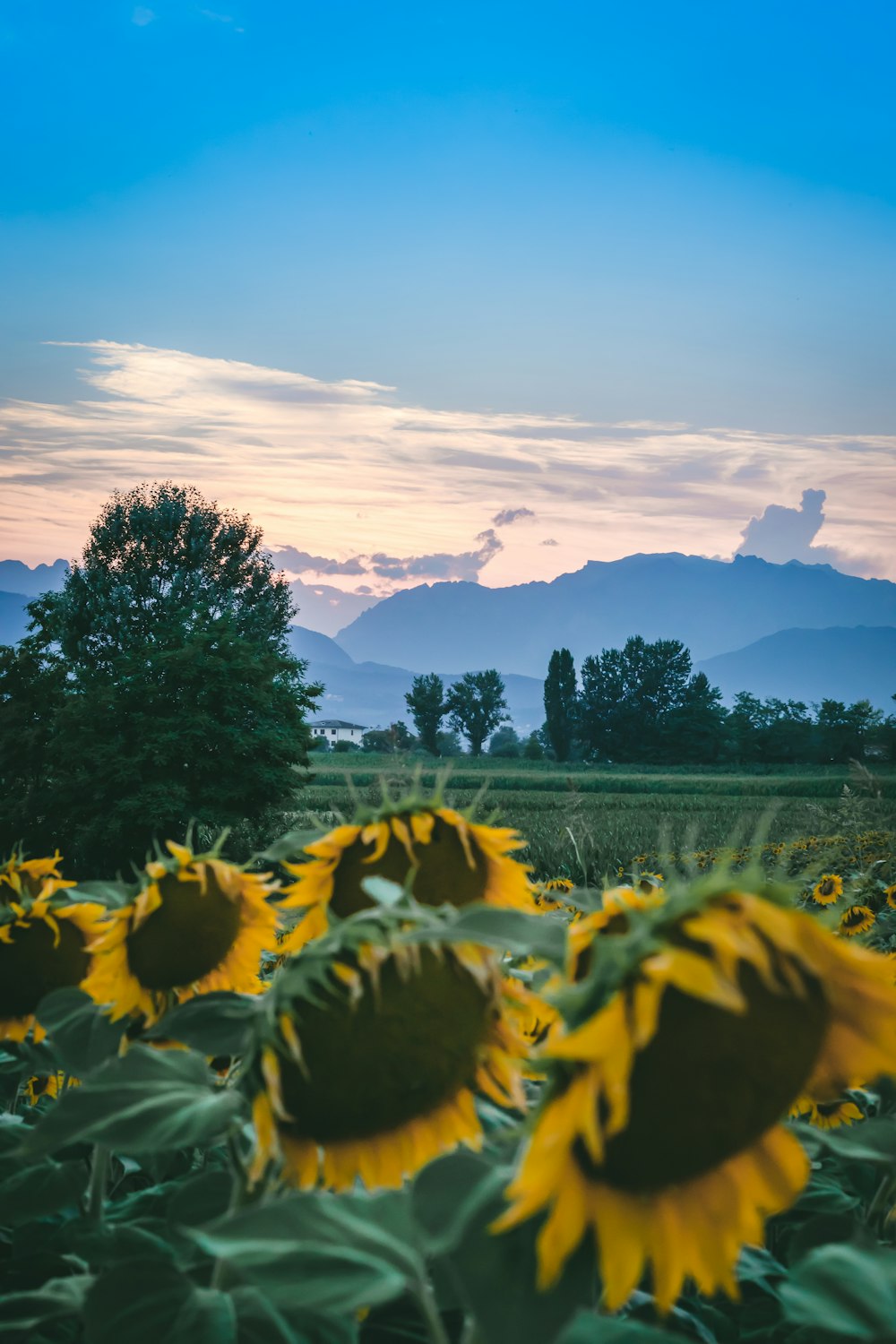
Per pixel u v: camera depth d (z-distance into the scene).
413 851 1.52
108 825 22.52
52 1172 1.61
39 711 24.03
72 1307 1.31
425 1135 1.16
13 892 1.99
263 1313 1.17
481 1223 0.96
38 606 25.25
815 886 5.34
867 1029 0.89
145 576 62.00
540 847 24.77
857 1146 1.34
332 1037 1.11
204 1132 1.12
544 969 1.52
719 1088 0.84
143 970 1.57
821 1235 1.45
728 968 0.81
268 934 1.63
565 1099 0.82
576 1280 0.92
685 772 128.38
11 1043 1.90
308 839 1.58
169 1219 1.45
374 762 109.19
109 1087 1.20
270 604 65.56
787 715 146.50
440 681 162.38
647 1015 0.78
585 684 155.00
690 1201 0.87
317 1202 1.01
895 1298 0.90
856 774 18.08
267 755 24.88
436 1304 1.18
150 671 24.72
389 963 1.13
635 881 1.63
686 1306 1.63
